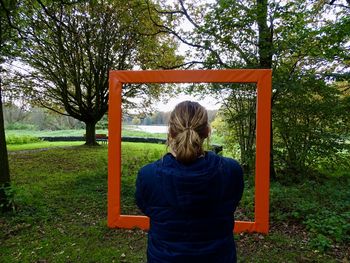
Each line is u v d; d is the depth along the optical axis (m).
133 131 20.59
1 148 4.71
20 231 4.09
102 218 4.71
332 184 6.18
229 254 1.17
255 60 6.64
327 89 6.66
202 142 1.21
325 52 5.87
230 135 8.23
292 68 6.62
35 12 10.66
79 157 11.90
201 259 1.12
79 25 12.94
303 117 7.22
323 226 4.03
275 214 4.72
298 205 4.81
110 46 13.60
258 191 4.11
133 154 12.42
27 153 13.23
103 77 14.50
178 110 1.24
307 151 7.22
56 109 17.19
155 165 1.22
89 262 3.34
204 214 1.13
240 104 7.49
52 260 3.36
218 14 6.42
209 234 1.14
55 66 13.55
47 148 15.67
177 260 1.11
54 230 4.17
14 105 16.41
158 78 4.19
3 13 5.44
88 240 3.89
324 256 3.42
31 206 4.99
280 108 6.86
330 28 5.59
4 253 3.49
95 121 16.53
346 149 6.91
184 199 1.11
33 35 11.55
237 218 4.70
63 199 5.66
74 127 35.12
